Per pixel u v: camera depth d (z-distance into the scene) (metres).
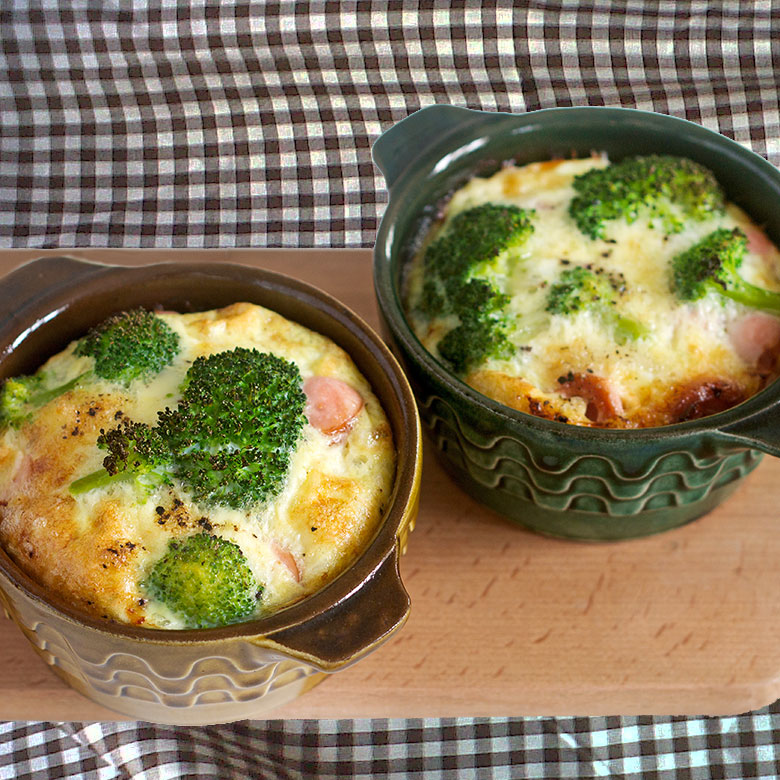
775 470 0.67
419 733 0.71
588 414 0.61
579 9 0.81
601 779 0.70
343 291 0.71
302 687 0.61
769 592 0.64
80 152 0.83
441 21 0.81
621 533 0.64
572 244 0.64
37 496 0.57
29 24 0.80
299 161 0.83
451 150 0.66
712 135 0.66
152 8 0.80
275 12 0.81
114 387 0.59
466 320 0.62
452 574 0.64
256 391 0.57
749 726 0.71
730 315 0.62
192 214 0.82
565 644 0.63
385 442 0.59
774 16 0.80
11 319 0.60
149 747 0.70
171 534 0.56
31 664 0.62
